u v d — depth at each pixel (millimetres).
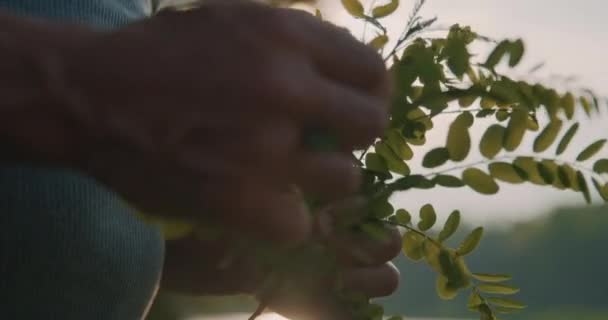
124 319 1009
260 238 548
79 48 537
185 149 524
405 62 855
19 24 535
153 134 523
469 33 881
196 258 1141
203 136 526
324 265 730
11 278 884
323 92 536
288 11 575
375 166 879
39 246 887
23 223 879
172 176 527
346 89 551
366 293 1051
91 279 935
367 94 590
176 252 1140
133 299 1015
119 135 517
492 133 877
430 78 846
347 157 569
